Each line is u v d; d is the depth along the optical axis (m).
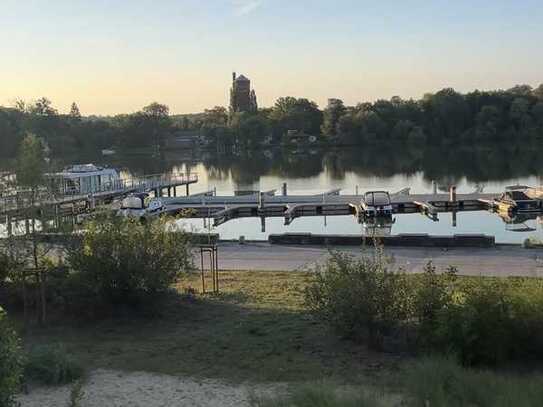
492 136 120.06
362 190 62.09
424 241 23.45
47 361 10.20
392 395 9.00
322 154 123.19
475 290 11.16
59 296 14.63
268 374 10.30
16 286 15.28
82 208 43.16
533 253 21.58
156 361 11.12
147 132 150.25
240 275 19.41
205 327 13.43
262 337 12.49
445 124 125.44
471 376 9.12
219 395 9.36
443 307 11.02
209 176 87.94
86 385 9.88
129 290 14.25
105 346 12.24
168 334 13.01
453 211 42.06
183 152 150.88
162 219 15.91
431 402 8.30
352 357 11.09
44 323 13.98
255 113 174.88
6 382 6.93
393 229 36.53
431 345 10.81
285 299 15.74
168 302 15.38
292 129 149.38
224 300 15.86
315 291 12.13
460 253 21.89
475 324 10.48
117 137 146.62
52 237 14.76
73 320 14.21
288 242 25.33
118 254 14.16
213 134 150.62
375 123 130.12
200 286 17.75
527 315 10.60
